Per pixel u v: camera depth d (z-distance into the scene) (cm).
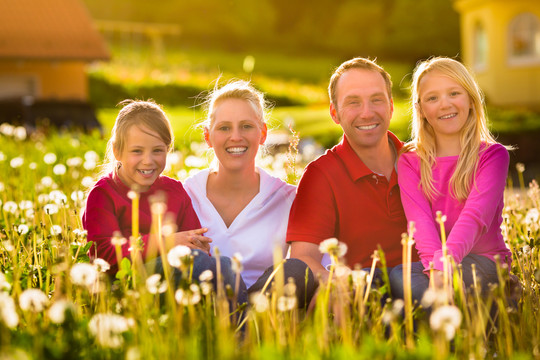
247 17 12444
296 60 11362
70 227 628
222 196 684
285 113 4866
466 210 600
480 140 641
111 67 7138
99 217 615
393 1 11962
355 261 647
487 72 4862
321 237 636
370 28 11950
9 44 4409
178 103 6284
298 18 12531
